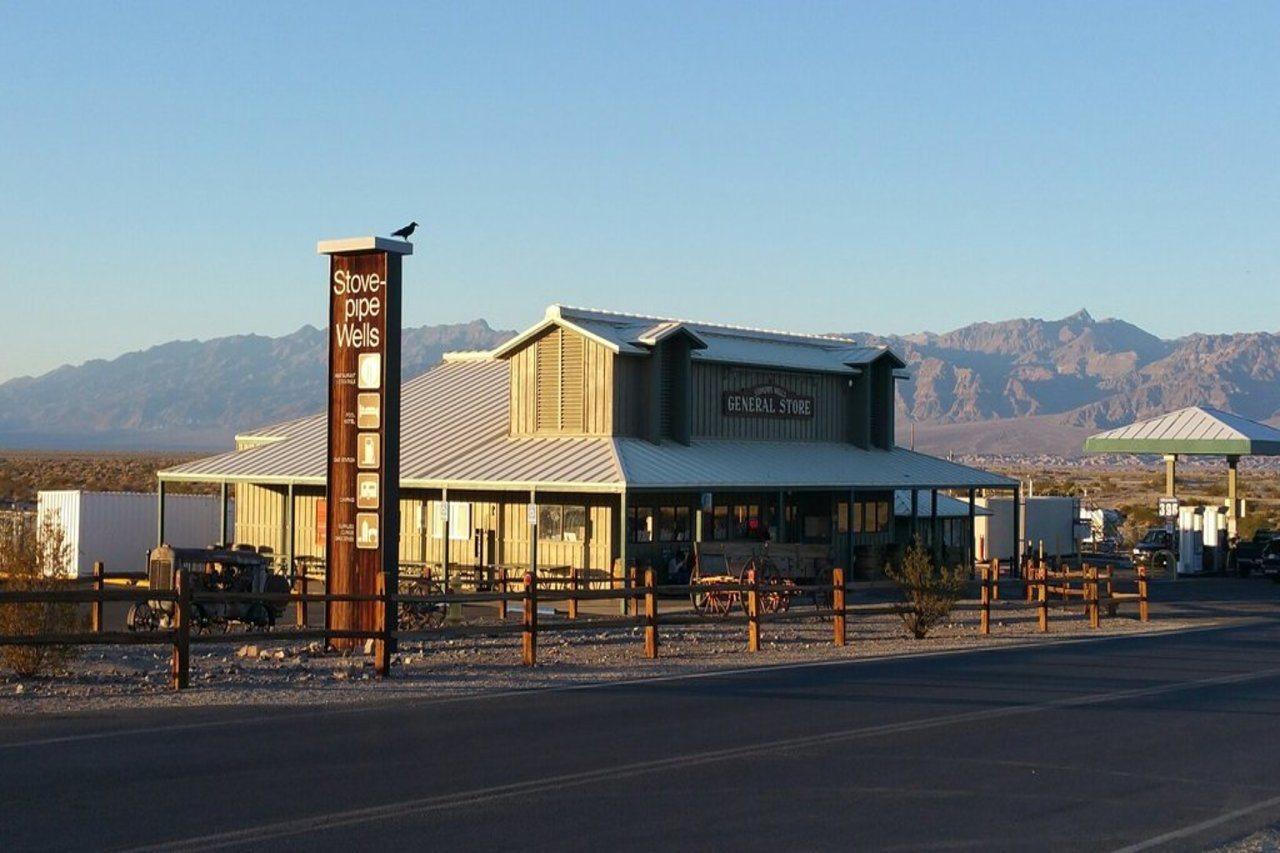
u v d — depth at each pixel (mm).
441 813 13844
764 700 22516
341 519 31125
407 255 31219
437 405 59031
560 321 51781
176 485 141375
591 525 50438
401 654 30766
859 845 12938
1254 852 13133
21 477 157875
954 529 68188
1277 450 76125
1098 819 14281
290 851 12273
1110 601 43375
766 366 56656
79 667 28031
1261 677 26859
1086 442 78625
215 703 21781
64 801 14188
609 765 16516
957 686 24734
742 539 54438
